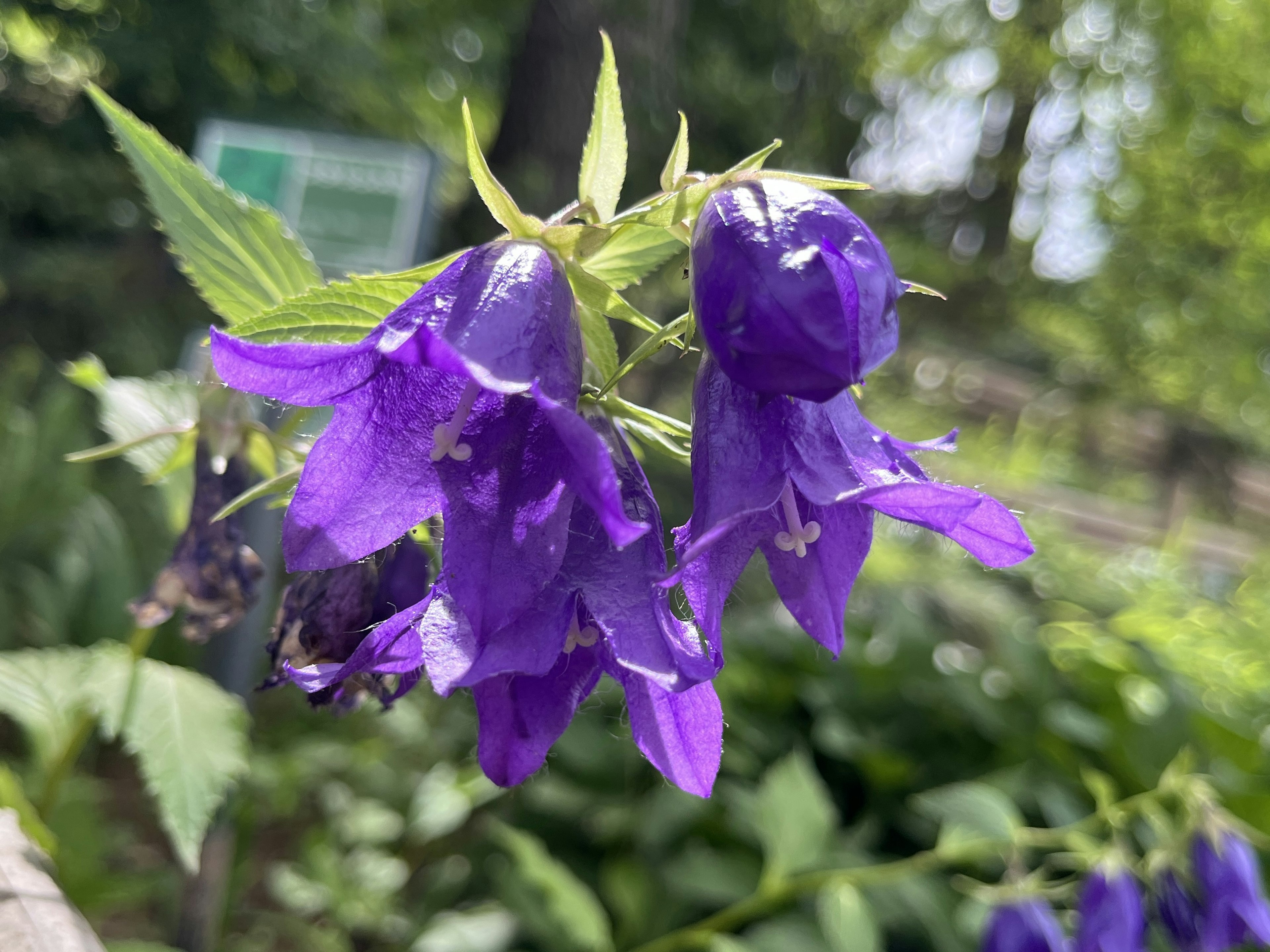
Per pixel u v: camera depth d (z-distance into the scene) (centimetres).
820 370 9
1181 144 184
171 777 17
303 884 37
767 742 39
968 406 206
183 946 24
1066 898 29
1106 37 185
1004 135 190
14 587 48
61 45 98
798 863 28
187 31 98
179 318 97
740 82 124
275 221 16
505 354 10
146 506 55
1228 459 228
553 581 10
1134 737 37
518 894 32
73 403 58
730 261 10
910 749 39
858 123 163
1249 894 25
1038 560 72
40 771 27
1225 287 188
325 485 10
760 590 55
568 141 89
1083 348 208
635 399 91
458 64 134
